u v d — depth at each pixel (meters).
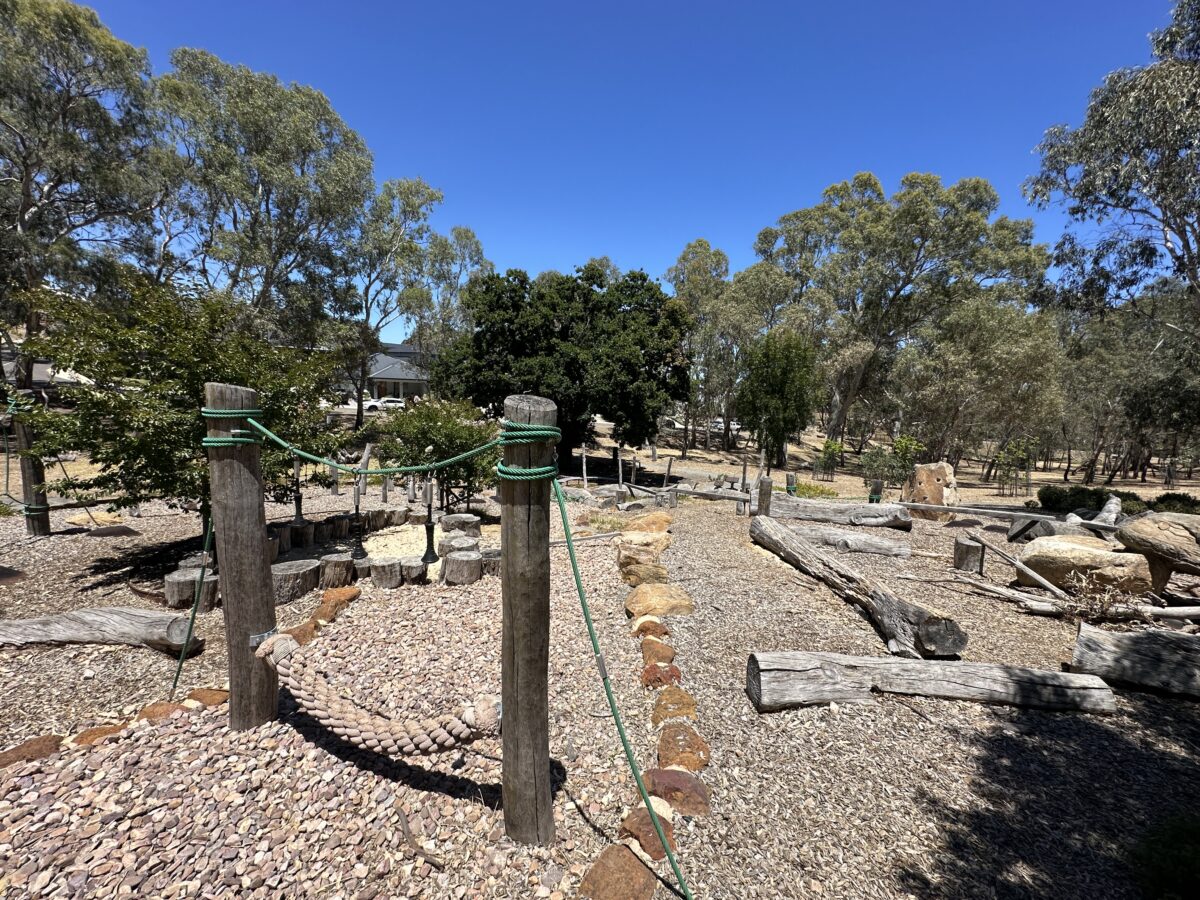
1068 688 3.53
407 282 29.36
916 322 30.03
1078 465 38.12
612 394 19.50
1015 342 23.20
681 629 4.50
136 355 5.79
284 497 7.26
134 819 2.43
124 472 5.70
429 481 7.43
